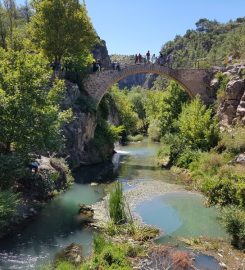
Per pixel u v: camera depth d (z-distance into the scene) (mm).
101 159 38438
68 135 32438
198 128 34719
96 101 40469
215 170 27562
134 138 67625
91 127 37562
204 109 37531
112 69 41031
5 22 38906
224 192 20531
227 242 17297
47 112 21469
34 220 19250
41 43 36656
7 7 38500
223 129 36406
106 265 13734
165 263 14719
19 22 47625
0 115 20078
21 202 20047
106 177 31266
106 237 17359
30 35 38469
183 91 48812
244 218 16875
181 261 14789
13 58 21469
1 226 16906
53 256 15281
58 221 19328
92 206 22219
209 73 43938
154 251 15883
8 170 19062
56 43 36500
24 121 20078
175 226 19453
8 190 18359
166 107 50062
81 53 38906
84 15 37719
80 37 37250
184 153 34438
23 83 20812
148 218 20656
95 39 39781
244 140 29672
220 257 15641
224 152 30109
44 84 22062
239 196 19453
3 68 21062
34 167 22109
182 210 22125
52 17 35969
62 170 25875
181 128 37469
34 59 21750
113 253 14516
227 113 37219
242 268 14609
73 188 26547
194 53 107938
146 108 86875
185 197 25000
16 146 20844
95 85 40469
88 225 18938
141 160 41656
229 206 18906
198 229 19062
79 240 17078
